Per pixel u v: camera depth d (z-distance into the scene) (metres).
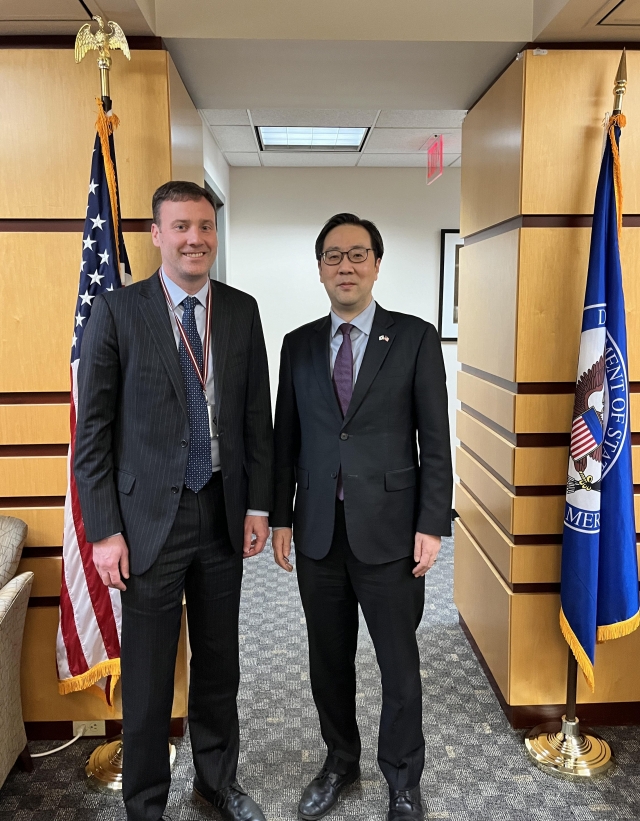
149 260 2.17
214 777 1.92
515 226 2.28
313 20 2.12
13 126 2.11
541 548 2.31
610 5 1.88
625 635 2.20
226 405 1.74
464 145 2.92
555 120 2.15
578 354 2.21
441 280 4.76
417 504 1.84
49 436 2.24
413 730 1.85
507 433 2.40
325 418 1.81
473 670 2.77
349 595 1.91
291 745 2.28
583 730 2.33
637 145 2.16
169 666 1.77
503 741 2.30
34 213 2.13
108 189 1.97
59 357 2.20
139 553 1.68
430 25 2.13
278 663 2.83
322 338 1.86
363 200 4.70
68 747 2.31
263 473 1.85
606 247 2.07
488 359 2.57
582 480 2.10
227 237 4.47
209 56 2.26
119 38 1.87
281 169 4.66
